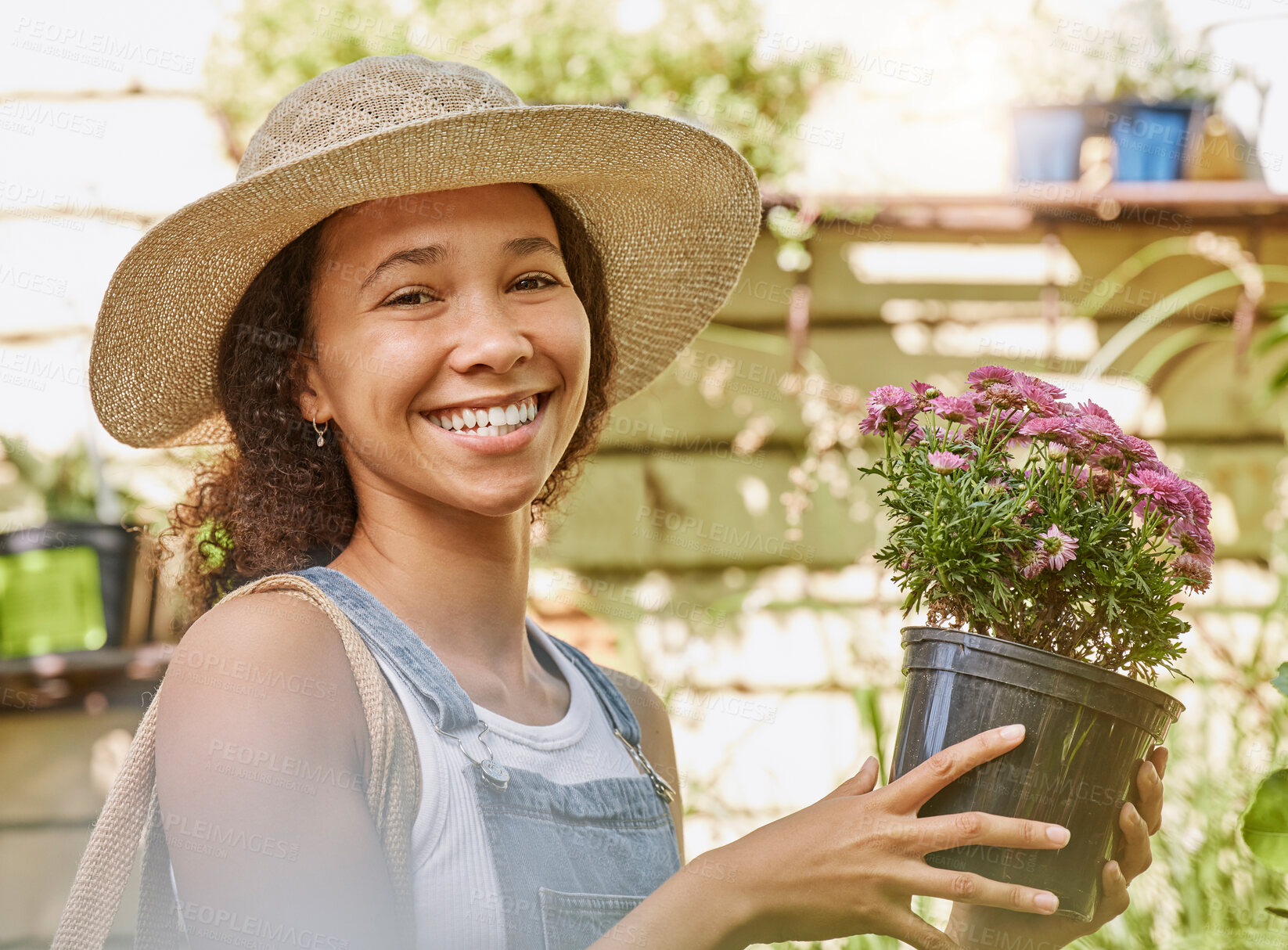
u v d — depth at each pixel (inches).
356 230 44.7
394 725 40.6
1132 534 42.6
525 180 47.5
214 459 56.5
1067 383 130.4
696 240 59.9
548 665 51.9
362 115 45.7
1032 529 41.3
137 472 128.1
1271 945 87.8
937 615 44.2
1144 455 43.1
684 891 39.4
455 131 43.3
